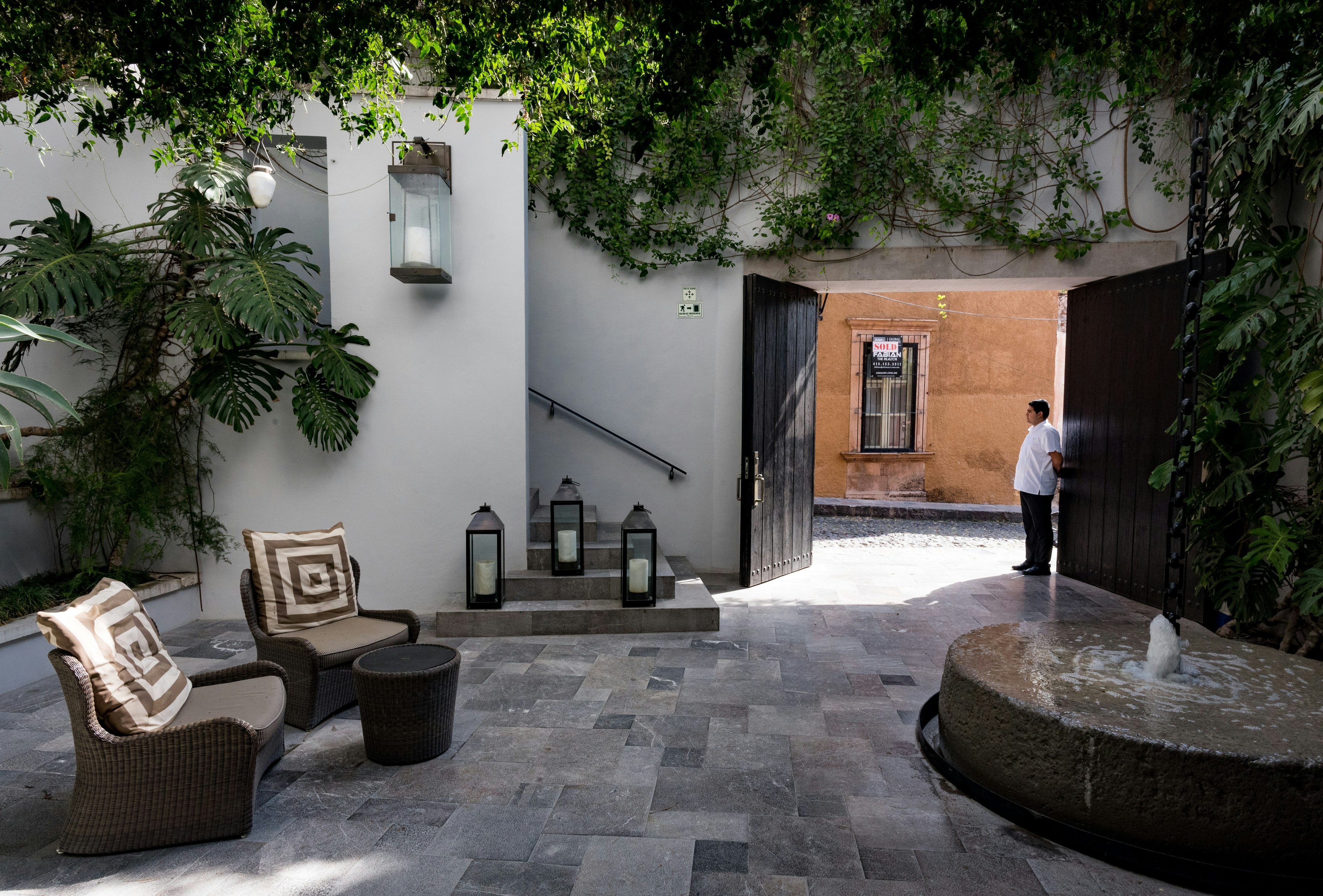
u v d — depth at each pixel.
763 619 5.48
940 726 3.37
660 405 6.89
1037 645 3.39
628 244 6.73
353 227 5.55
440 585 5.73
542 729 3.54
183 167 5.20
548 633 5.09
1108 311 6.31
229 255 4.79
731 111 6.58
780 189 6.68
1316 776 2.25
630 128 2.71
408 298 5.61
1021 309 11.80
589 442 6.92
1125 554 6.11
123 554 5.37
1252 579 4.68
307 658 3.52
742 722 3.62
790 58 2.72
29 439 5.15
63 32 2.82
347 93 3.38
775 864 2.44
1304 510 4.55
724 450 6.89
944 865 2.44
